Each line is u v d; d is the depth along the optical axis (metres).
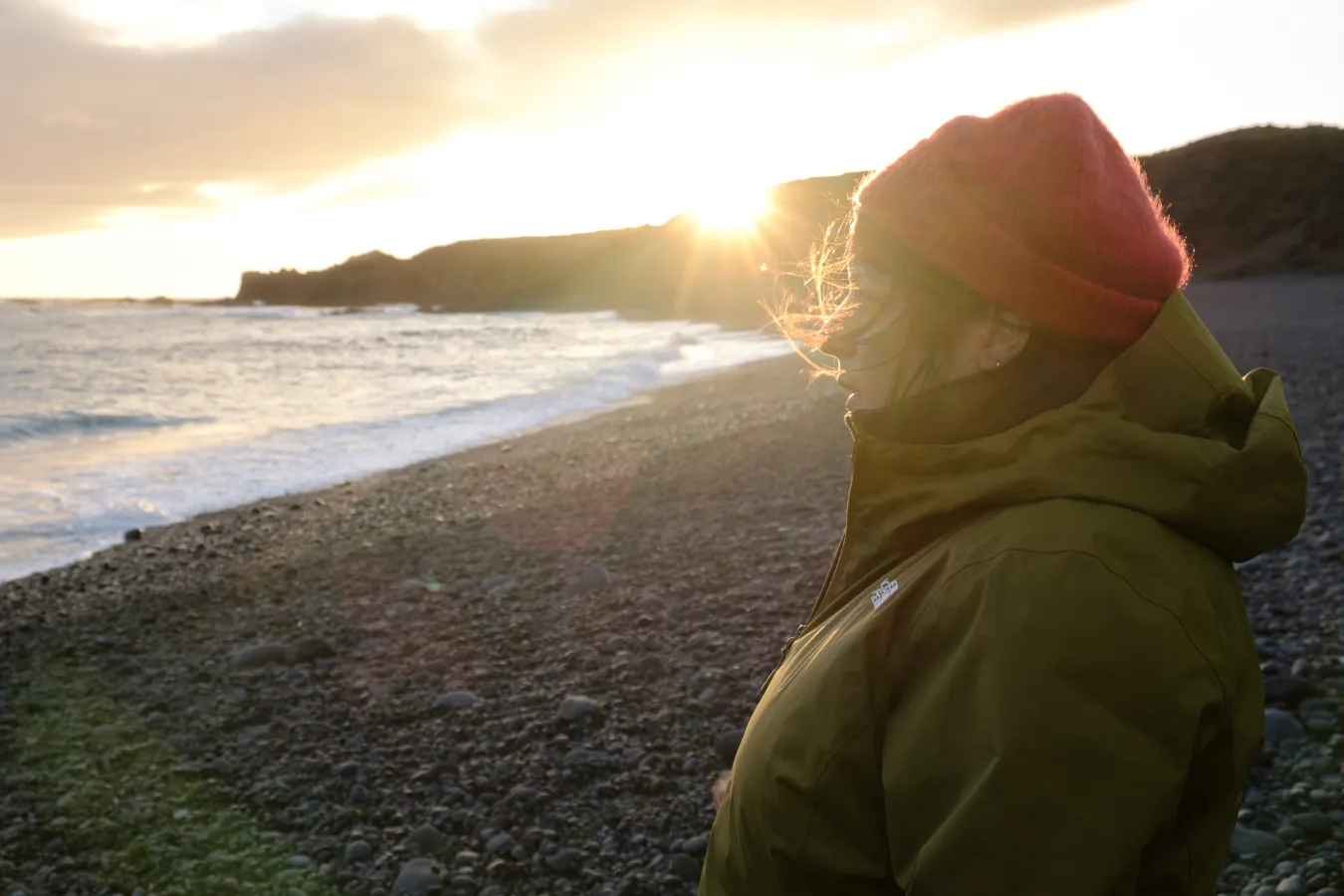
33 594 7.82
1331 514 6.81
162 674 5.86
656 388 22.05
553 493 10.52
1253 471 1.07
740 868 1.29
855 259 1.30
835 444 11.83
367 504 10.88
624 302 89.25
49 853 3.89
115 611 7.23
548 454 13.45
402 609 6.82
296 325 68.88
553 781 4.23
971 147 1.17
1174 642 1.00
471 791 4.20
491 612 6.56
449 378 27.42
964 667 1.04
